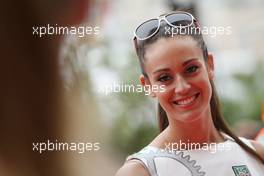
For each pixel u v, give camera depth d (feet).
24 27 2.37
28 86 2.37
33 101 2.37
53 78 2.42
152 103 17.47
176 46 7.16
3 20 2.35
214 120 7.93
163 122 8.11
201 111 7.29
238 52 26.84
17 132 2.35
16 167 2.34
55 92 2.42
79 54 3.01
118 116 16.99
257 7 29.60
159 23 7.34
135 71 17.21
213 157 7.38
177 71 7.22
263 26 28.63
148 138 17.72
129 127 17.37
